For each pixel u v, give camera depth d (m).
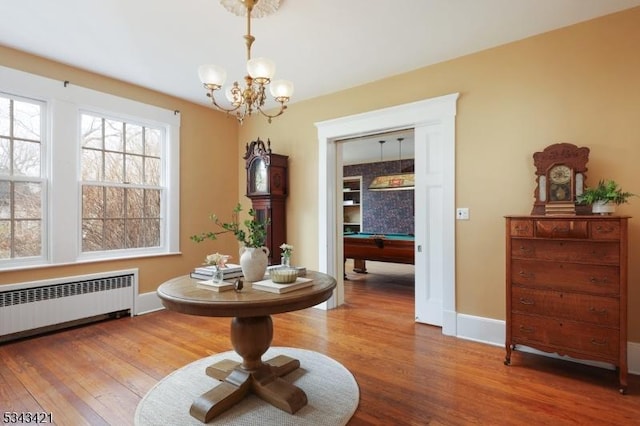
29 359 2.60
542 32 2.70
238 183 4.91
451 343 2.94
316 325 3.41
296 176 4.30
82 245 3.42
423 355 2.69
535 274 2.40
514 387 2.19
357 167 9.02
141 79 3.60
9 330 2.87
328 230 4.02
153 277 3.91
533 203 2.75
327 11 2.37
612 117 2.46
